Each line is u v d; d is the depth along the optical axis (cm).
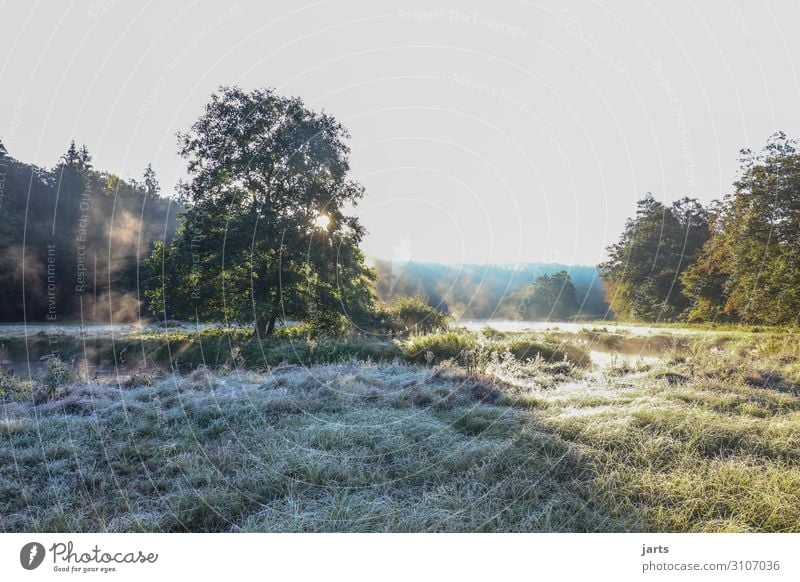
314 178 1722
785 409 654
